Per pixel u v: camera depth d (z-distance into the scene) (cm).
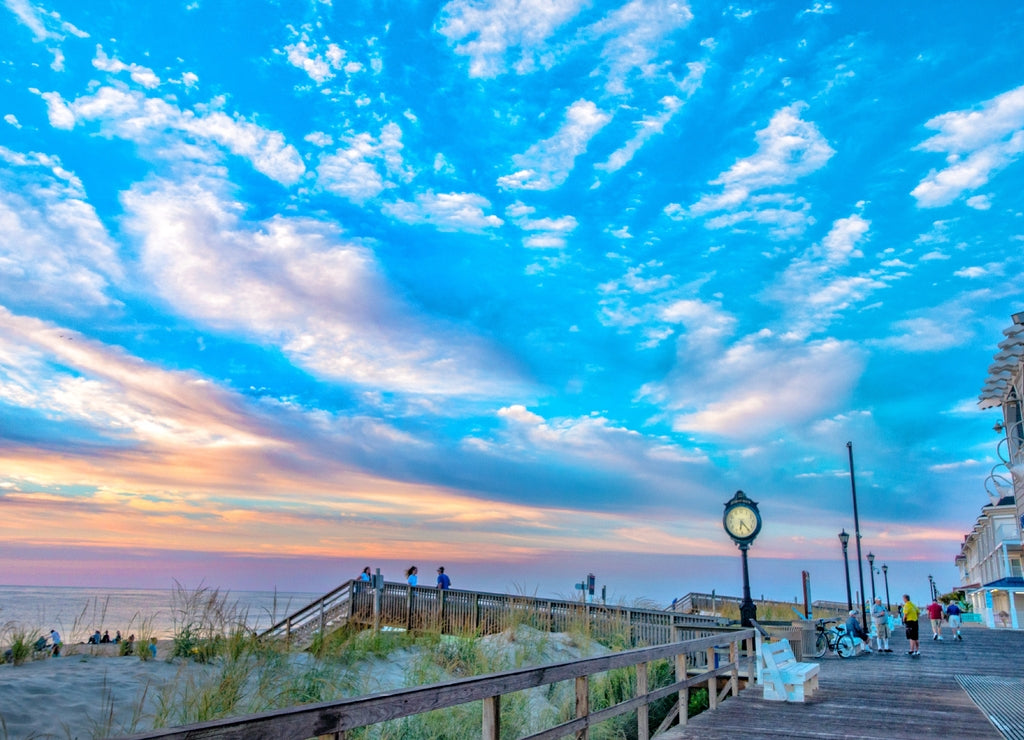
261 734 350
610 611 2008
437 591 2147
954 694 1332
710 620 1969
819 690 1384
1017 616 4422
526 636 1639
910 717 1070
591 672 712
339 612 2277
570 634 1789
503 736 935
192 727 321
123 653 1148
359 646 1367
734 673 1284
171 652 1102
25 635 1115
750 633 1416
